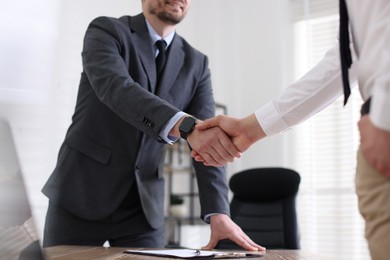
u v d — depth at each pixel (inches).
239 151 48.0
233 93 144.5
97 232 54.1
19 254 24.4
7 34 83.0
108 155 54.5
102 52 52.1
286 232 105.0
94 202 53.5
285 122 42.8
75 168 54.4
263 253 40.1
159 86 57.4
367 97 24.3
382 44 22.9
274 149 135.0
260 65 141.9
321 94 39.2
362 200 23.4
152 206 56.3
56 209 53.9
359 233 121.5
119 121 54.6
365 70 24.1
